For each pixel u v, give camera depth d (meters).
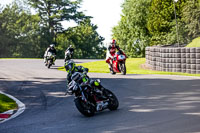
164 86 19.92
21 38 110.69
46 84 24.30
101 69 36.09
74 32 118.94
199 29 64.25
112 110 14.05
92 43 131.12
